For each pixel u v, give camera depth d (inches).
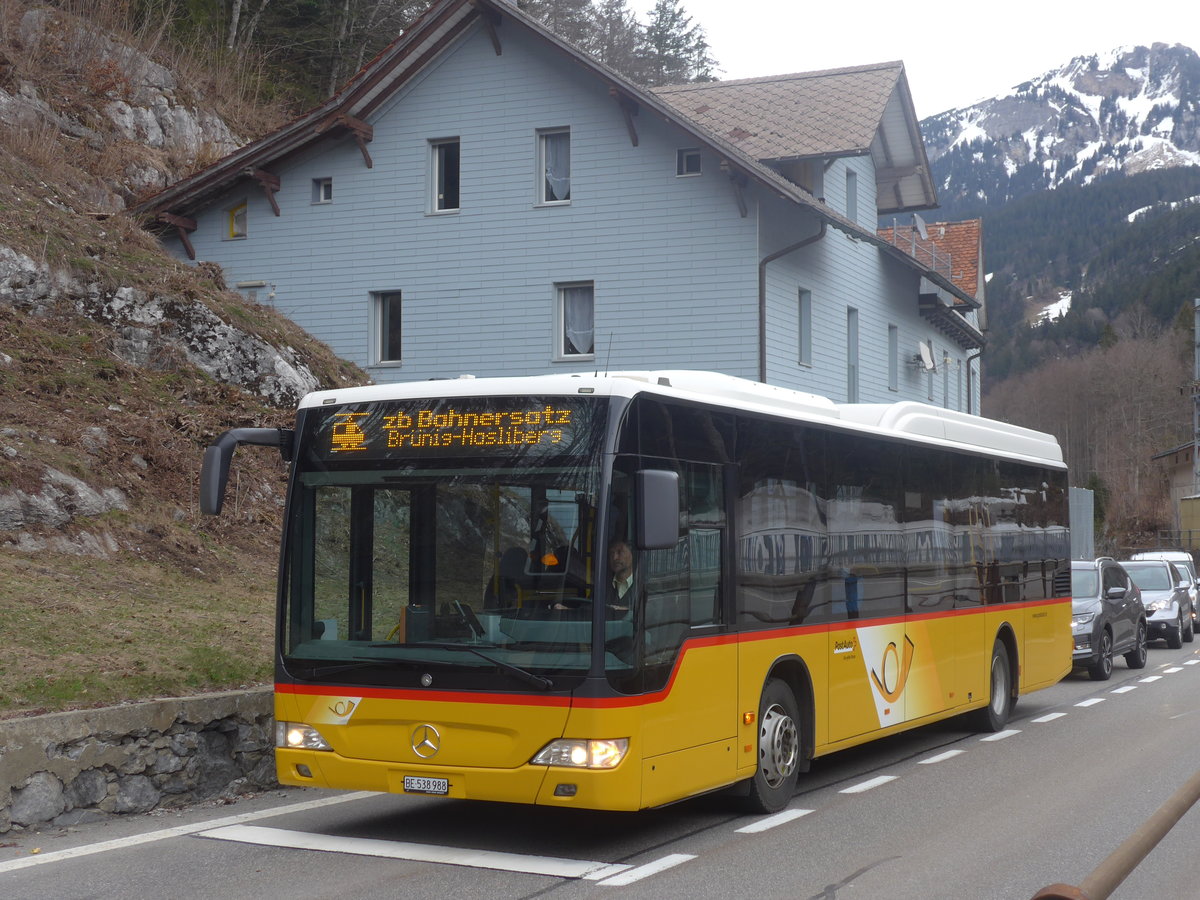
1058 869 294.4
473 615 301.6
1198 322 2664.9
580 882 280.7
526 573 299.1
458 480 310.5
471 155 1132.5
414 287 1147.3
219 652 426.6
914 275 1422.2
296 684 316.8
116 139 1192.8
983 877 287.1
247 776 382.9
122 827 332.5
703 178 1058.7
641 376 335.6
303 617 319.6
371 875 285.4
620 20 2342.5
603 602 291.6
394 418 320.5
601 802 286.4
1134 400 4256.9
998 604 550.6
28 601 434.9
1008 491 573.9
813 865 297.6
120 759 345.7
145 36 1328.7
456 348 1131.9
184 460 641.6
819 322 1159.6
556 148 1123.9
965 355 1740.9
